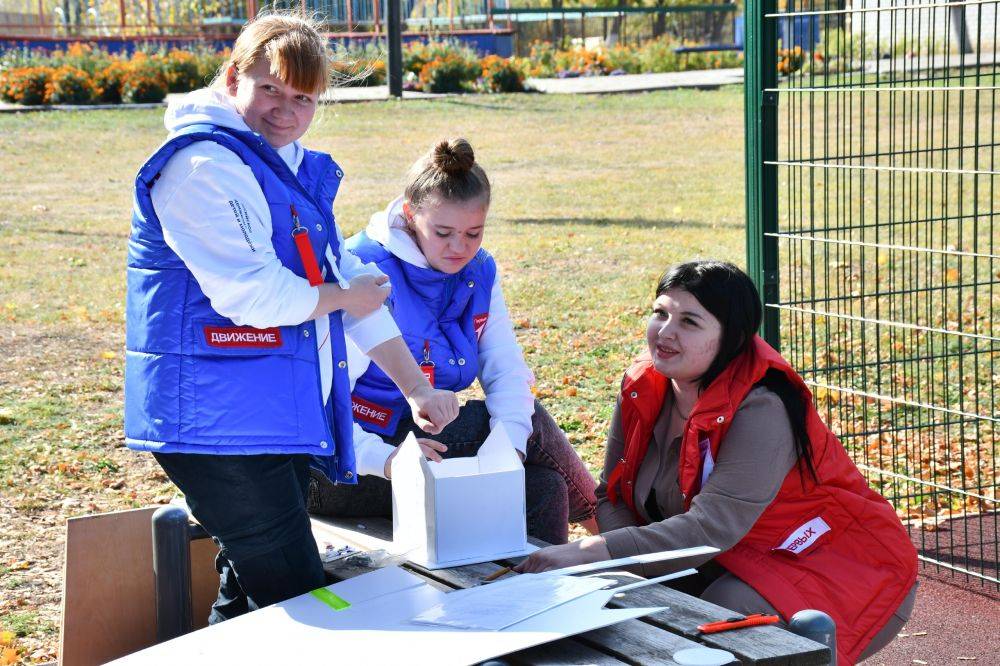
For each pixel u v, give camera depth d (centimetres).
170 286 255
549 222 1298
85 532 352
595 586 248
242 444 254
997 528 493
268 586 278
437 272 345
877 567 294
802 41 470
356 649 236
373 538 333
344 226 1268
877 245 444
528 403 359
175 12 3089
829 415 493
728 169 1659
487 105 2369
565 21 3369
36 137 1958
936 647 395
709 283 293
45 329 868
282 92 262
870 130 1633
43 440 634
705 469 296
